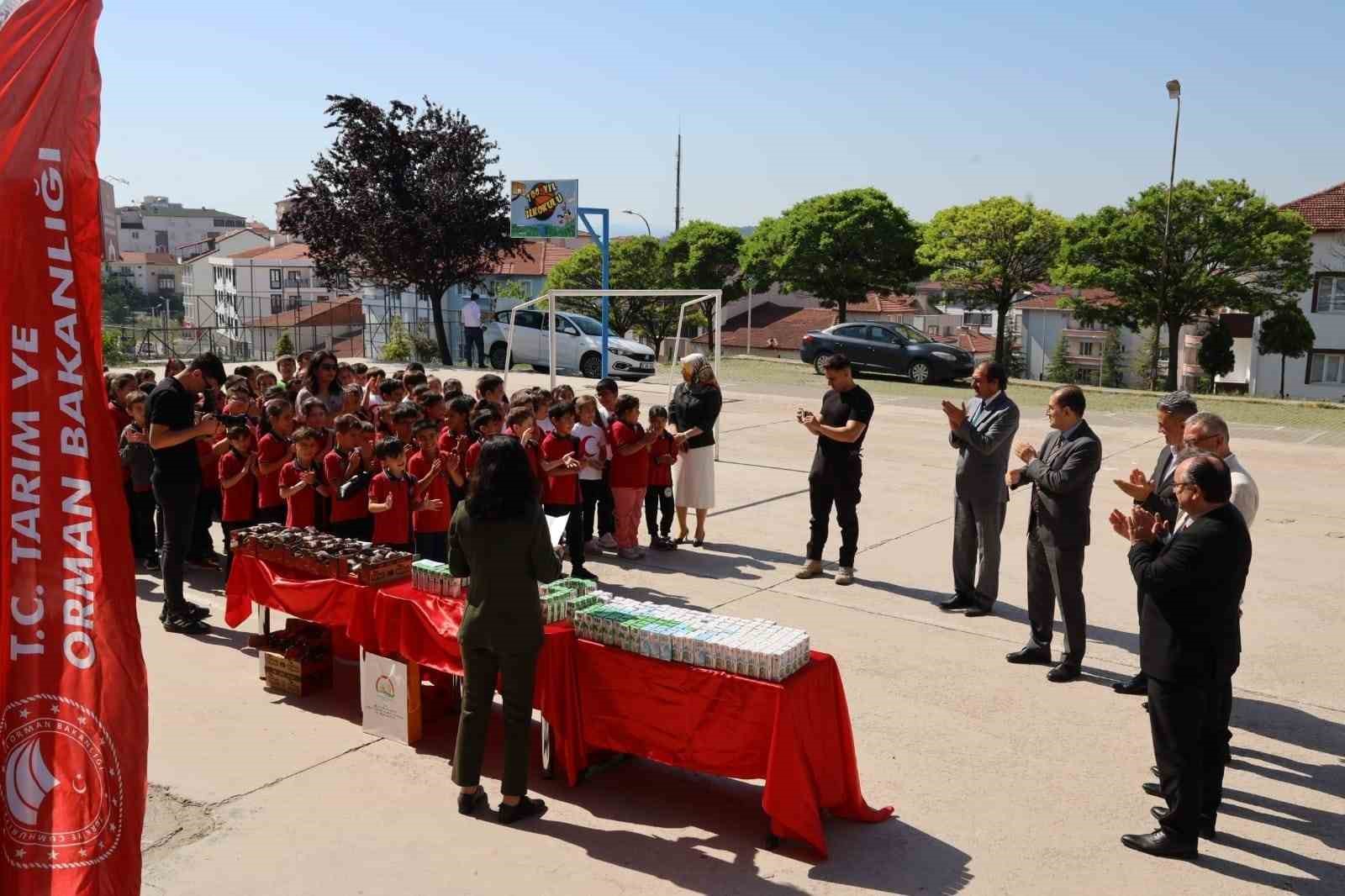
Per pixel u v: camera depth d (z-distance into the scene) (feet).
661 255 174.09
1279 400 79.20
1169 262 128.88
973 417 25.68
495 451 15.26
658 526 33.40
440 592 18.39
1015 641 24.16
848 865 14.58
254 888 13.82
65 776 8.87
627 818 15.94
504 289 163.53
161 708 19.72
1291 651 23.94
